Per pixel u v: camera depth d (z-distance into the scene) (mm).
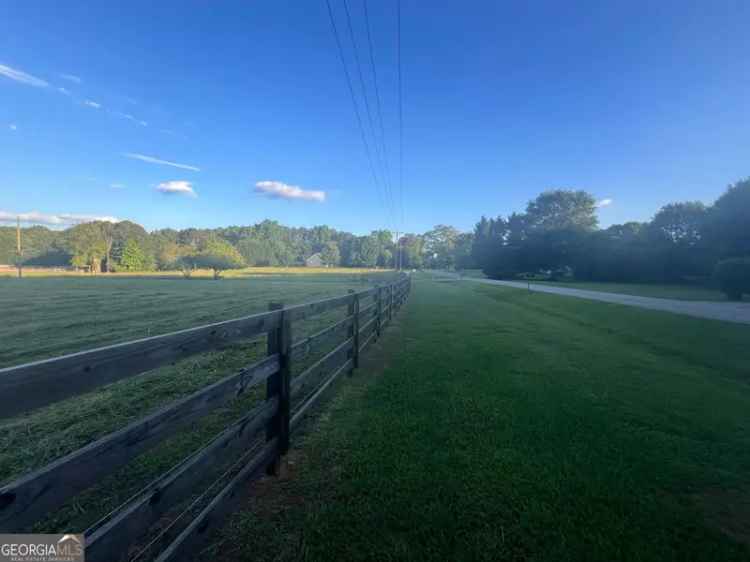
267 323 2354
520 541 1850
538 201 55625
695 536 1900
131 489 2248
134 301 16828
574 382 4484
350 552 1768
